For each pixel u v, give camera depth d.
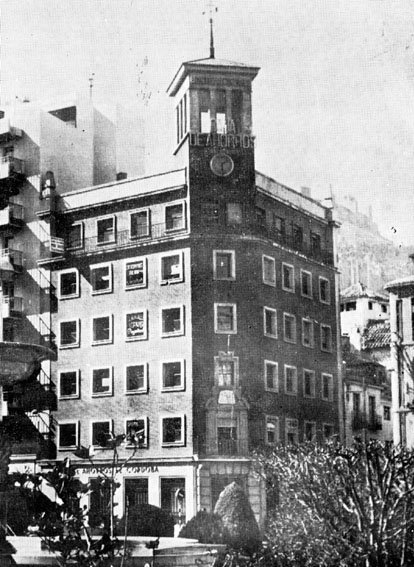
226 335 58.19
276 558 23.88
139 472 57.12
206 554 18.02
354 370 75.62
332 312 68.44
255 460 51.56
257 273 59.84
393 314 63.41
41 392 61.16
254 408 58.00
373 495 21.62
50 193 64.12
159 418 57.59
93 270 61.94
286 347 62.28
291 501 26.59
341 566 22.17
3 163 64.81
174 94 64.94
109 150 70.50
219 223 59.47
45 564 15.26
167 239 59.03
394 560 21.89
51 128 66.38
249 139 60.91
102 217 62.41
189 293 57.88
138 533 51.06
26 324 63.88
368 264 77.69
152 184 60.91
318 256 68.25
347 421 71.25
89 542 11.49
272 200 63.25
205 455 55.94
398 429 61.56
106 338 60.78
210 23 67.19
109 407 59.53
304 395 63.56
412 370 62.00
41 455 59.56
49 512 10.98
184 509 55.44
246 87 61.44
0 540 15.70
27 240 64.94
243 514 38.88
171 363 57.94
